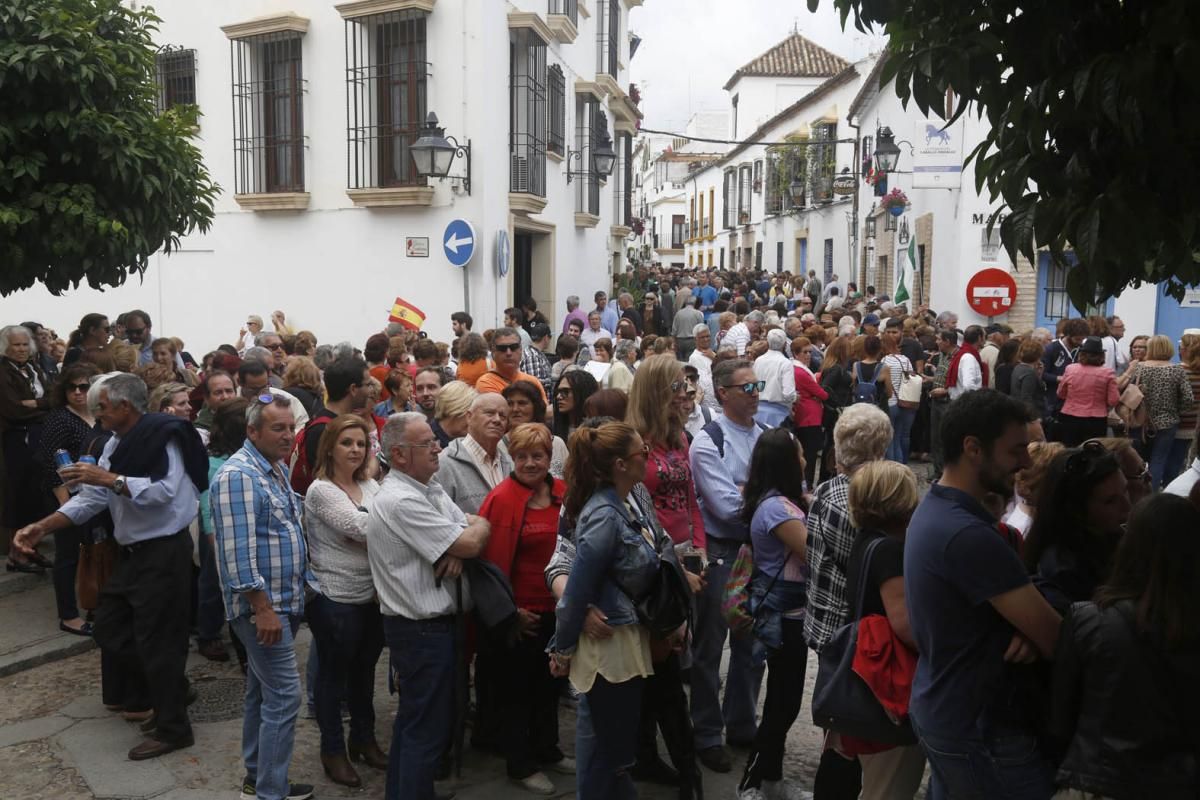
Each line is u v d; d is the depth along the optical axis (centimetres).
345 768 465
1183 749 247
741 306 1717
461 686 451
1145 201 255
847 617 362
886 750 341
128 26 731
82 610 653
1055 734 270
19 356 721
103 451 515
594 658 376
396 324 1086
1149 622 250
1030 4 278
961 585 279
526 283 1680
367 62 1370
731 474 497
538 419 542
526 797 450
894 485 336
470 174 1330
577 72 1858
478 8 1309
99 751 493
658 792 455
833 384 1102
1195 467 448
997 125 295
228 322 1496
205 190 783
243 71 1437
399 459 420
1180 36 244
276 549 424
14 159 635
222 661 619
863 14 320
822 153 3089
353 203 1393
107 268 690
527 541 456
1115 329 1188
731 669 494
